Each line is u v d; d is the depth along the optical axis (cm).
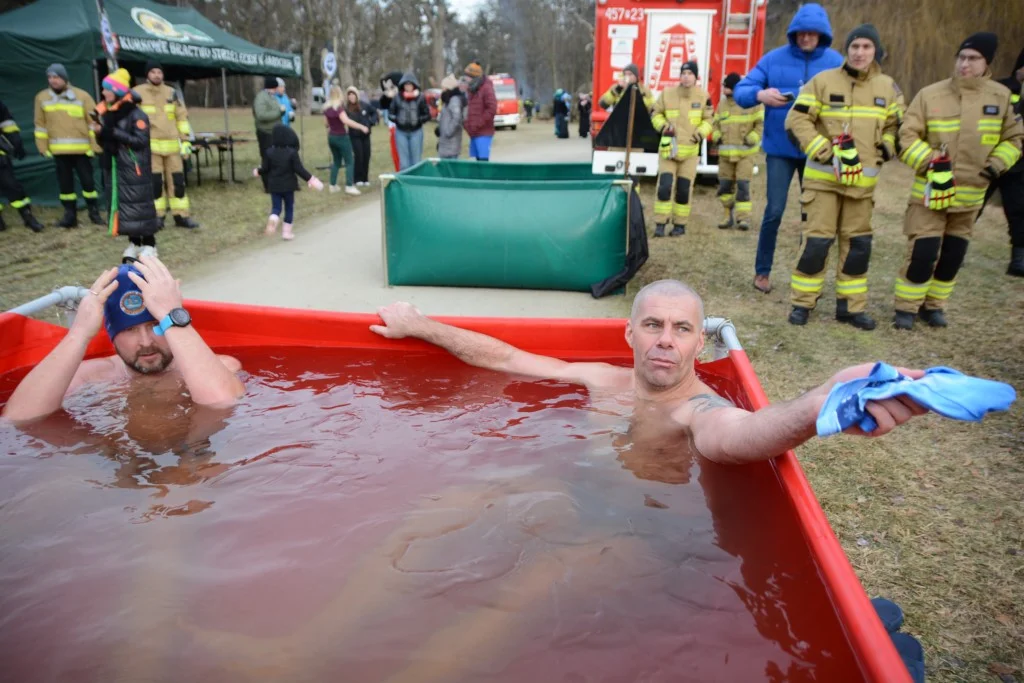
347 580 194
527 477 250
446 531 217
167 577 194
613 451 271
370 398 324
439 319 373
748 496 238
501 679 159
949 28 1636
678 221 979
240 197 1333
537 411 310
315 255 871
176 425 291
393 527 219
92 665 163
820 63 650
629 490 241
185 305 383
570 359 375
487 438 283
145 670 162
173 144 1010
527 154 2186
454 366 364
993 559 304
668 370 297
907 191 1348
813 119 586
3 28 1082
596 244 687
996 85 552
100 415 299
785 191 675
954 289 721
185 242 936
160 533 214
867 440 411
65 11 1121
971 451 397
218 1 5256
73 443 274
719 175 1036
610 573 197
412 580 194
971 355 538
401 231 704
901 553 308
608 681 159
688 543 211
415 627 176
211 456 265
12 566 199
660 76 1241
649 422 296
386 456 267
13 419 293
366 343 382
